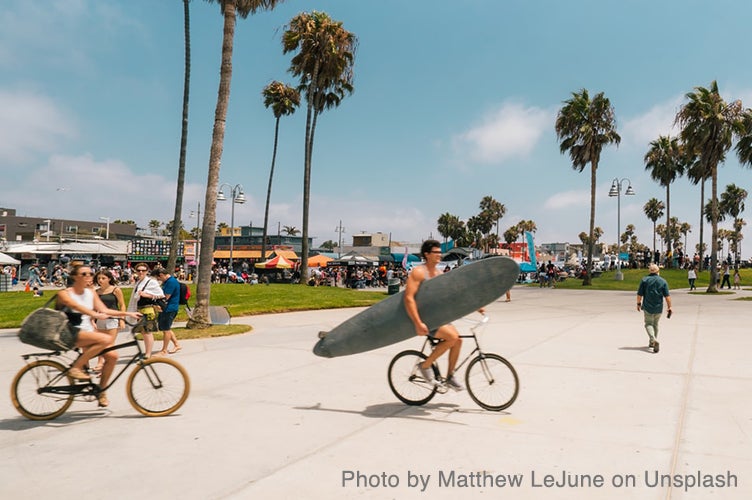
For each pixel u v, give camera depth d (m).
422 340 9.98
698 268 45.69
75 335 4.86
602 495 3.18
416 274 5.05
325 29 29.88
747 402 5.36
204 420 4.88
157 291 8.43
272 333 11.45
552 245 111.62
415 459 3.82
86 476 3.53
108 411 5.24
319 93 32.22
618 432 4.42
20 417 5.04
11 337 11.15
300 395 5.86
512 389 5.10
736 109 28.06
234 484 3.38
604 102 35.56
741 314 14.90
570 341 9.74
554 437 4.30
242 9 13.12
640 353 8.39
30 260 50.31
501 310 16.69
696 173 47.59
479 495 3.19
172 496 3.20
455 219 102.00
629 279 42.50
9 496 3.21
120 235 88.12
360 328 5.40
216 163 11.98
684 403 5.33
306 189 30.16
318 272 37.44
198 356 8.50
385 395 5.85
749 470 3.57
